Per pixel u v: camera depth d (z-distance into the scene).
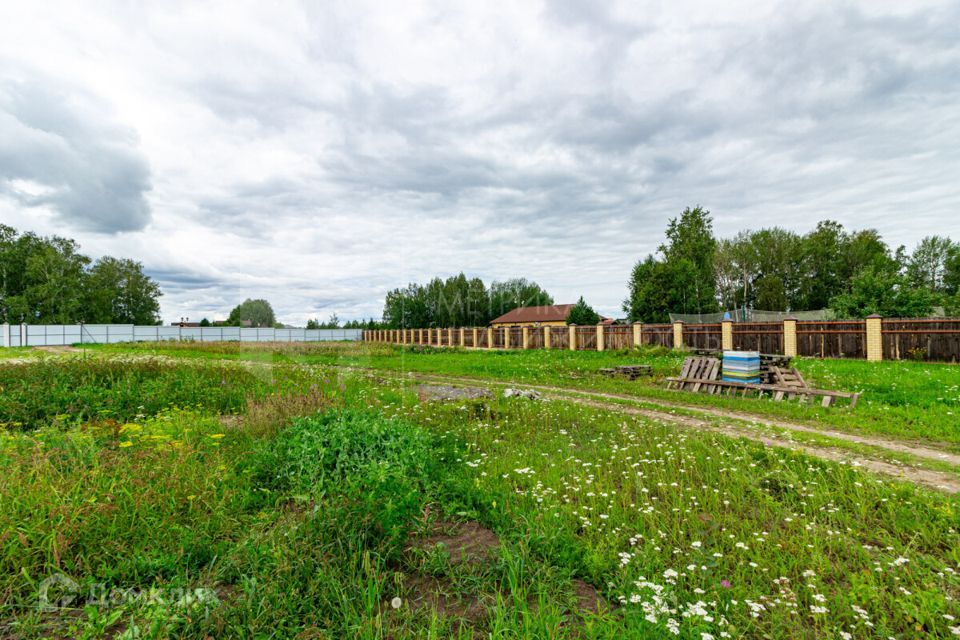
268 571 2.27
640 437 5.93
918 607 2.31
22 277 48.78
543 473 4.45
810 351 17.20
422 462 4.07
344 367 10.98
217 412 6.74
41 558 2.34
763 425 6.79
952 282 45.62
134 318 61.56
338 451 4.11
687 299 37.12
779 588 2.47
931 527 3.28
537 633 1.97
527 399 8.69
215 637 1.87
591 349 24.92
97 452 3.74
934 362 14.11
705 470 4.53
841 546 3.02
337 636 1.95
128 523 2.72
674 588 2.46
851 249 46.38
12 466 3.24
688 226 49.75
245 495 3.43
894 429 6.29
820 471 4.38
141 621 1.93
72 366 8.80
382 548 2.58
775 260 48.31
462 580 2.46
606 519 3.34
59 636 1.87
